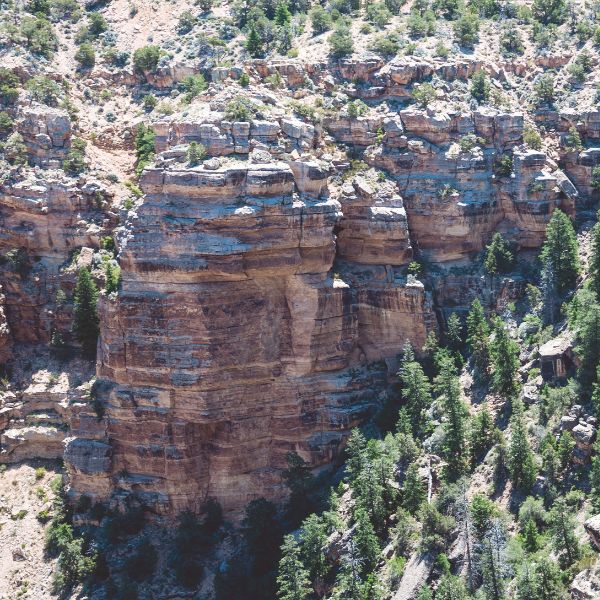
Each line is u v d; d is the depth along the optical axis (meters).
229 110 132.50
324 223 128.38
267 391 131.50
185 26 173.12
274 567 123.00
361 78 149.12
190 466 130.62
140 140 151.00
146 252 126.44
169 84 161.75
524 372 123.94
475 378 128.38
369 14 166.38
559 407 115.00
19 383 146.50
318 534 116.31
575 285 130.38
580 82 150.38
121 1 182.50
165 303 126.81
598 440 107.19
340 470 129.25
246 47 158.25
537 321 128.62
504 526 106.19
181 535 128.88
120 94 163.12
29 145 149.00
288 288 130.25
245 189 125.19
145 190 127.75
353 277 136.62
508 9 169.00
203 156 128.00
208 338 126.56
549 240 131.75
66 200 146.12
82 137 153.25
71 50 170.38
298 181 129.12
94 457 132.62
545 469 110.94
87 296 141.12
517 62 154.75
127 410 130.88
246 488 132.00
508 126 140.62
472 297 137.38
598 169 139.75
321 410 132.50
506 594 101.00
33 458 143.75
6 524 137.62
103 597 126.81
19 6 173.50
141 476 132.88
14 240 147.12
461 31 156.75
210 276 125.88
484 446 118.69
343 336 133.50
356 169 139.62
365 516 113.75
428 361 133.88
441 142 140.50
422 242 140.00
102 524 132.50
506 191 138.75
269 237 126.06
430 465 119.38
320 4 179.38
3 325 147.00
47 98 152.75
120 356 129.88
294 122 134.12
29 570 132.88
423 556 109.50
